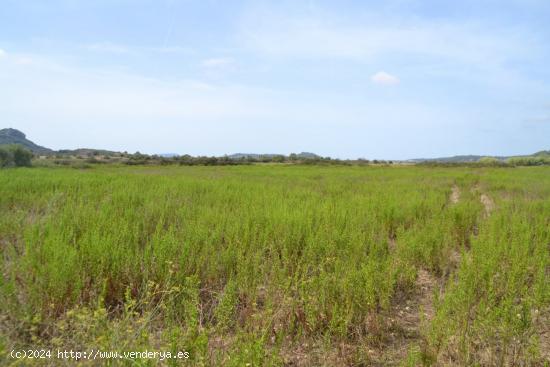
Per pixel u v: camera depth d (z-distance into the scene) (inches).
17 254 200.2
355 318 161.0
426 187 673.0
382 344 153.4
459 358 137.2
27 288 157.6
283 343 147.3
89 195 402.6
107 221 246.1
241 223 267.6
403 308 187.2
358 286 167.2
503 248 226.4
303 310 159.5
